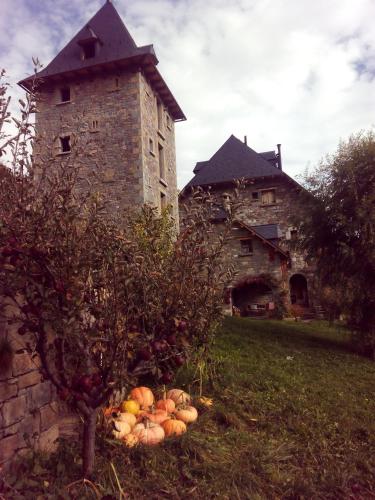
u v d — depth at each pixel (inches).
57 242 119.5
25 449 143.3
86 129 605.0
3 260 117.8
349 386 268.5
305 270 878.4
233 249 800.9
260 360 320.5
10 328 141.7
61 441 157.8
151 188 618.8
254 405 217.5
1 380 136.4
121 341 129.0
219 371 263.9
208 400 216.8
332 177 403.9
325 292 436.8
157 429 170.4
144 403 199.0
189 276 148.3
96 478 131.2
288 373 289.7
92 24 689.0
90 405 131.2
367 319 376.8
